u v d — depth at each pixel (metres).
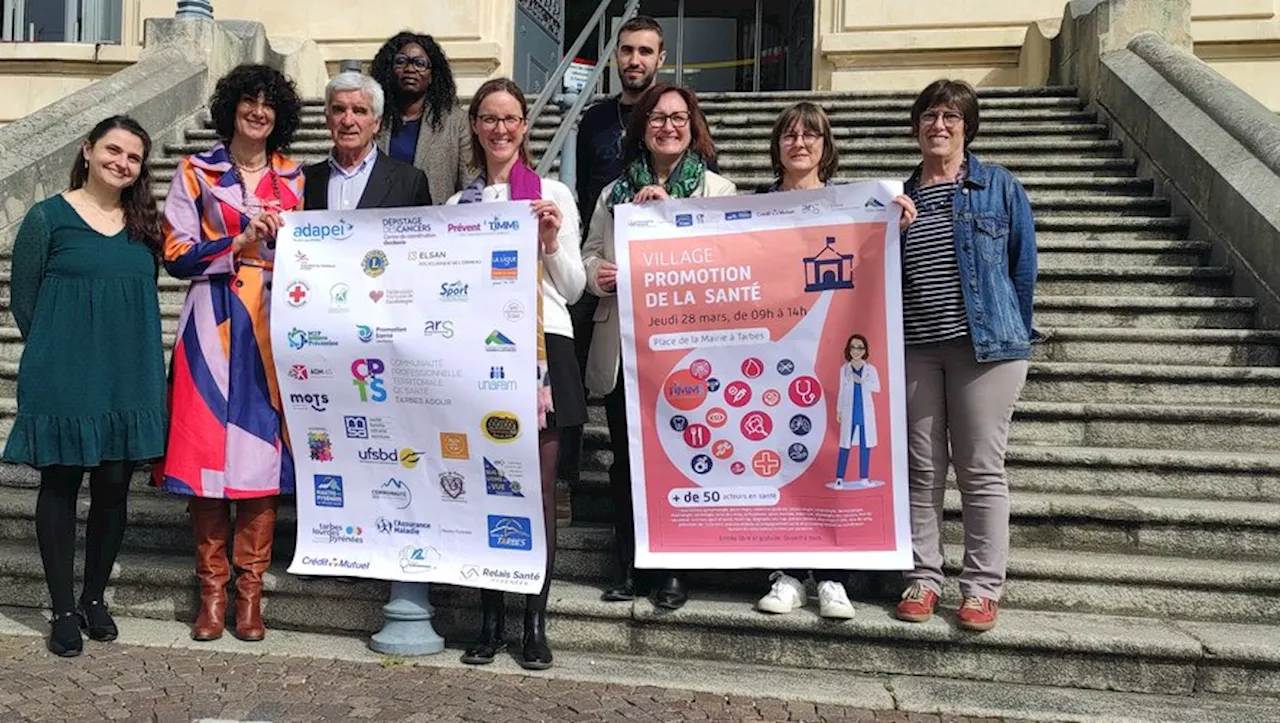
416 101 4.89
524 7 12.64
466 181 4.82
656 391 3.91
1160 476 4.58
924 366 3.84
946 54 11.29
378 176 4.07
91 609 3.97
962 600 3.78
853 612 3.77
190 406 3.87
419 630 3.91
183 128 9.14
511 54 12.20
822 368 3.82
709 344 3.88
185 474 3.84
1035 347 5.68
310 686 3.54
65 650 3.77
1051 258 6.51
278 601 4.18
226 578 4.10
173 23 9.54
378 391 3.86
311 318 3.89
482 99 3.82
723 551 3.88
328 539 3.98
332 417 3.93
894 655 3.75
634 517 3.92
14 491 4.96
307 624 4.16
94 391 3.74
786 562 3.84
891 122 8.74
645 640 3.92
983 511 3.74
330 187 4.09
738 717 3.35
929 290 3.79
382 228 3.85
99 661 3.74
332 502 3.97
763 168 7.83
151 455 3.79
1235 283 5.98
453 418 3.80
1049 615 3.91
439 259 3.80
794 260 3.83
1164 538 4.20
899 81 11.44
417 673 3.69
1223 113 6.77
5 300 6.30
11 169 7.17
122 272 3.82
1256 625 3.81
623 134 4.30
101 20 12.60
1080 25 9.14
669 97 3.97
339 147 4.06
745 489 3.88
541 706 3.41
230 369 3.91
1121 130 7.91
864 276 3.78
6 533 4.68
